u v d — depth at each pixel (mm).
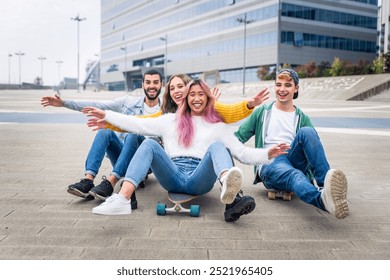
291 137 3973
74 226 3188
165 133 3551
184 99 3467
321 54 61281
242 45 63625
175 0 78875
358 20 64562
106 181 3666
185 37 77188
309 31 59688
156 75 4273
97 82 117000
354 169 5895
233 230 3141
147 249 2744
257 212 3646
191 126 3488
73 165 5926
